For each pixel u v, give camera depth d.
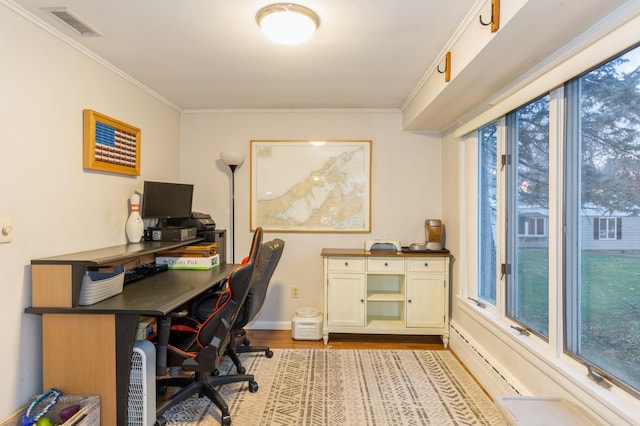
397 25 1.94
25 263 1.81
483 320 2.54
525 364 2.00
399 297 3.37
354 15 1.83
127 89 2.72
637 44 1.30
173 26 1.96
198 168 3.71
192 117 3.70
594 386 1.50
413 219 3.67
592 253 1.61
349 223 3.67
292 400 2.31
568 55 1.58
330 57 2.37
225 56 2.36
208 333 1.99
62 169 2.06
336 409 2.21
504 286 2.37
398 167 3.67
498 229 2.40
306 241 3.70
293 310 3.71
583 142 1.66
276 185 3.70
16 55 1.75
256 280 2.36
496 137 2.59
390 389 2.46
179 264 2.94
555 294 1.79
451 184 3.33
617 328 1.47
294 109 3.66
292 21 1.80
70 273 1.80
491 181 2.67
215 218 3.71
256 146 3.70
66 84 2.09
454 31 2.01
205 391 2.20
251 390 2.41
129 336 1.79
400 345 3.29
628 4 1.31
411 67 2.54
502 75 2.04
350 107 3.60
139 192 2.90
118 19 1.88
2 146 1.69
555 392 1.73
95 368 1.80
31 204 1.84
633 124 1.38
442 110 2.82
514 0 1.40
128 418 1.83
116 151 2.53
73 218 2.15
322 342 3.34
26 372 1.81
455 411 2.19
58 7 1.76
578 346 1.70
